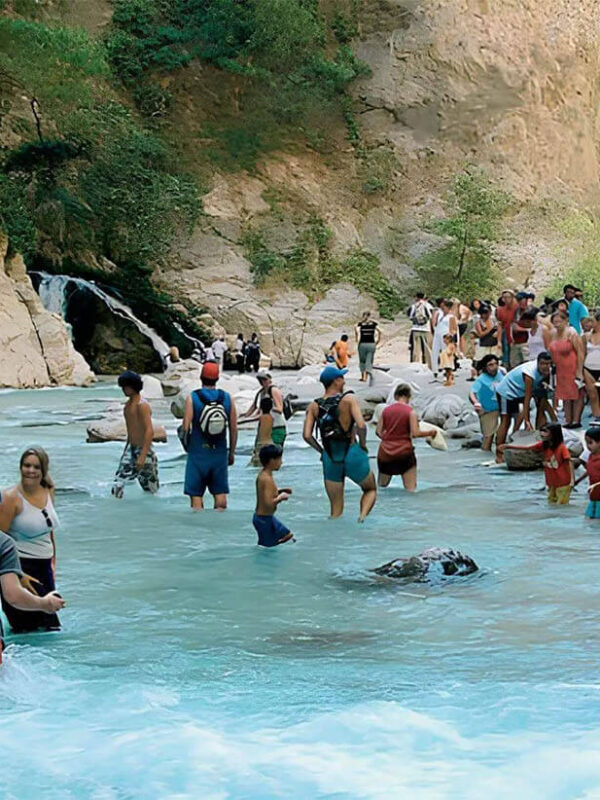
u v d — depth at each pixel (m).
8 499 6.82
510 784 4.50
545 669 6.05
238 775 4.61
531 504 11.70
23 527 6.84
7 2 47.50
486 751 4.85
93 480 13.67
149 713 5.36
